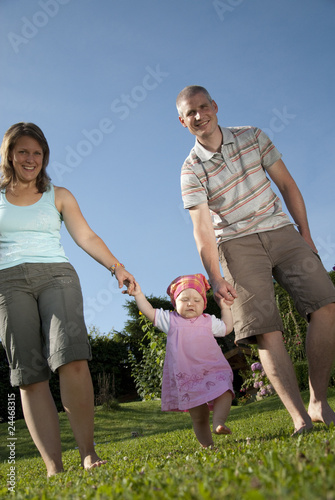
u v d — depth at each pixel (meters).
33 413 2.77
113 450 4.32
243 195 3.24
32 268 2.83
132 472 1.86
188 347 3.05
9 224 2.90
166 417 9.55
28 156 2.92
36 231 2.93
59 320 2.72
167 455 2.66
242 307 3.05
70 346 2.68
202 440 3.02
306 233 3.31
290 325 10.49
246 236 3.18
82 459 2.68
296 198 3.38
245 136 3.30
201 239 3.23
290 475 1.10
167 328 3.16
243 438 3.19
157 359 8.95
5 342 2.81
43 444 2.74
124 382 15.45
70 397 2.68
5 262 2.85
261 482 1.06
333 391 7.51
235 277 3.11
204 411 3.01
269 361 2.97
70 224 3.12
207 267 3.16
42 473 3.24
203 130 3.23
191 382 2.96
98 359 14.66
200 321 3.17
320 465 1.15
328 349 2.92
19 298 2.79
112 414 10.66
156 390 9.63
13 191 2.99
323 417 2.85
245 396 11.90
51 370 2.90
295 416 2.82
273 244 3.14
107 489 1.35
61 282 2.84
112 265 3.08
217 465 1.59
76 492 1.50
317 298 2.96
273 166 3.38
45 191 3.05
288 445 1.86
